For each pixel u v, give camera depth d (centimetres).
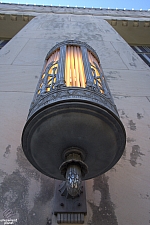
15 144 262
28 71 422
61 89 154
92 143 143
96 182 221
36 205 198
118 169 239
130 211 199
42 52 512
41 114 139
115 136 145
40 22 804
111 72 442
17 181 220
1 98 339
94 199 204
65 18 887
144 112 334
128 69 467
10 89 362
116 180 226
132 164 247
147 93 384
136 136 287
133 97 368
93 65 213
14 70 423
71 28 731
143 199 210
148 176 234
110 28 781
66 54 220
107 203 203
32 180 221
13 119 298
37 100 162
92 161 152
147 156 258
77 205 190
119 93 375
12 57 481
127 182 225
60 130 139
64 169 142
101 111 138
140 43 1095
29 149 150
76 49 236
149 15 1120
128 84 405
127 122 310
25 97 345
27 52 509
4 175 225
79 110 137
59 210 185
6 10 1003
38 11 1020
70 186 127
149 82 420
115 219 191
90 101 139
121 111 331
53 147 145
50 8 1077
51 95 152
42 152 148
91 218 189
